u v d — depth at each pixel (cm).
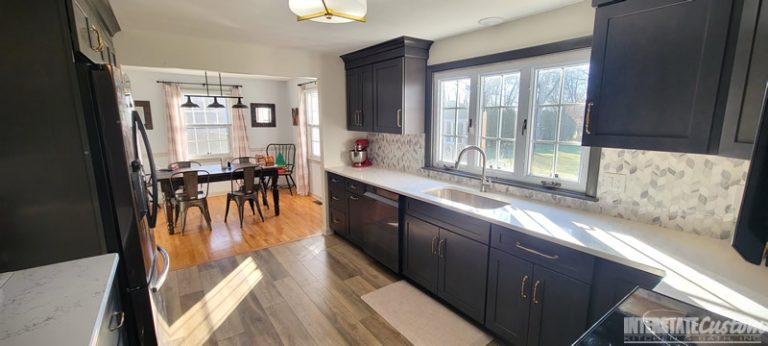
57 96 131
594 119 169
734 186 161
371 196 323
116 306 142
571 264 170
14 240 132
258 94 662
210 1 206
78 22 132
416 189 287
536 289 188
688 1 132
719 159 165
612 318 110
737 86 120
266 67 341
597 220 200
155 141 575
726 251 155
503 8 221
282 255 358
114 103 145
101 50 173
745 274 133
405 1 206
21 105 126
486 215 211
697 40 132
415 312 251
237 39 307
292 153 702
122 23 252
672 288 124
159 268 215
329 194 410
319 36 296
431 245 259
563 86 230
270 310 256
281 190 677
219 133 637
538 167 253
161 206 543
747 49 116
